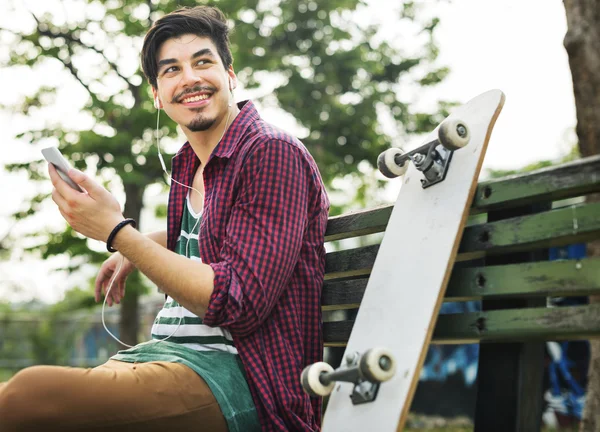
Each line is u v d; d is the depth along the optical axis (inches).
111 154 428.1
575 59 153.5
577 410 322.3
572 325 52.5
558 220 54.9
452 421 378.3
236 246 68.0
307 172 74.3
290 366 68.9
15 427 59.2
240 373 69.2
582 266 52.6
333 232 79.4
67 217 70.2
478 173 60.7
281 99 526.6
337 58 538.9
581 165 53.7
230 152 74.7
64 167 69.7
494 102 62.9
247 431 67.6
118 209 70.0
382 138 544.4
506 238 58.9
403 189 69.8
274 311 70.8
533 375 58.2
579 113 153.6
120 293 96.0
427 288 59.6
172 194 85.6
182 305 67.3
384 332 62.1
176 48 79.2
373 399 59.4
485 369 60.7
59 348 661.3
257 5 519.8
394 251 66.4
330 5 534.0
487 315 59.2
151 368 66.1
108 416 61.7
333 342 75.1
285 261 68.1
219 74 79.8
